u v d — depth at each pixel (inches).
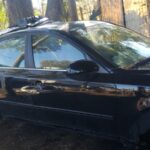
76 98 111.8
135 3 264.8
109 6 262.5
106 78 104.9
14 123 149.6
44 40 122.5
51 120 122.3
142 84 98.0
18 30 133.0
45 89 119.6
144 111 97.7
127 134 103.3
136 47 119.6
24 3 223.9
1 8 381.7
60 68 116.6
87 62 106.0
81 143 123.6
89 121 111.3
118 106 102.9
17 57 131.0
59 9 245.6
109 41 118.7
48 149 123.3
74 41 114.3
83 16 358.0
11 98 132.8
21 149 126.7
